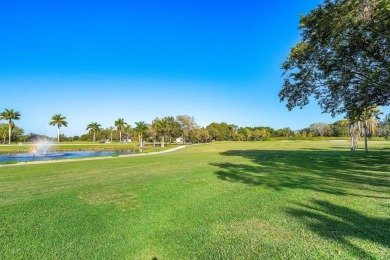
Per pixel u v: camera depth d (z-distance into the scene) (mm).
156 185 8945
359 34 10586
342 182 9305
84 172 12695
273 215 5660
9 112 70500
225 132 109188
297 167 13852
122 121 99062
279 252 3930
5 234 4680
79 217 5609
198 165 15188
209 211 6027
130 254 4031
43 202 6723
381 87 11922
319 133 109312
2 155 38531
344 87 14305
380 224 4957
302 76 14617
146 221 5430
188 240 4492
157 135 65188
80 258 3887
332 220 5246
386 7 7902
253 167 14008
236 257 3838
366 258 3664
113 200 6977
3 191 8078
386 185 8641
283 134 116312
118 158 22531
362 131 36250
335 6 10781
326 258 3699
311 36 12484
